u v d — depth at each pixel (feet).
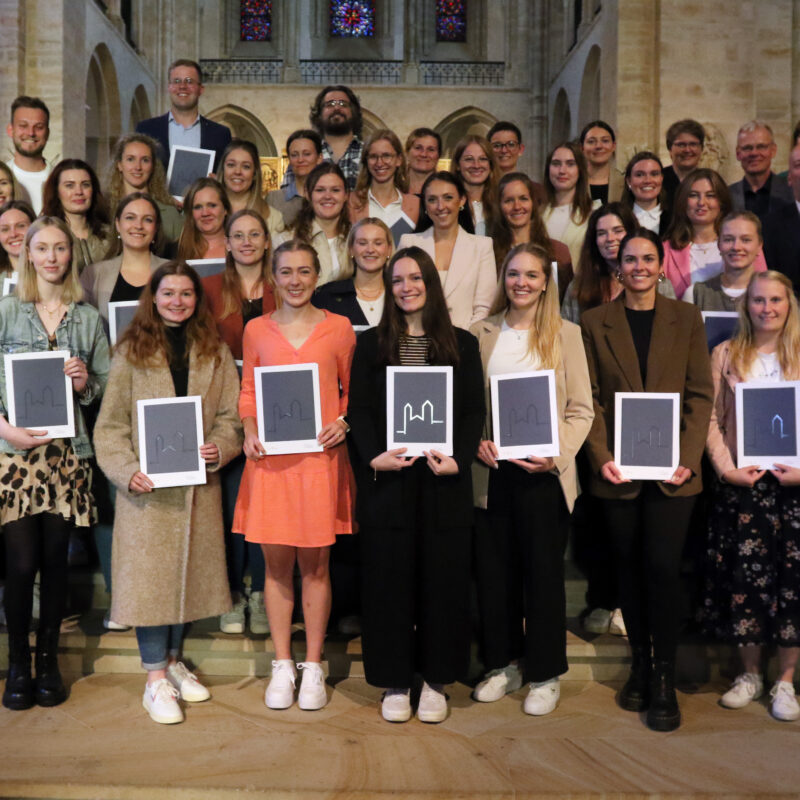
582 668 14.52
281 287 13.38
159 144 18.51
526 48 72.59
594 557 15.26
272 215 18.38
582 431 13.15
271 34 74.90
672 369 13.38
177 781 11.14
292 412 13.05
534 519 13.06
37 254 13.43
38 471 13.07
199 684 13.69
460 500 12.67
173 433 13.04
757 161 18.63
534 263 13.16
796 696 14.07
